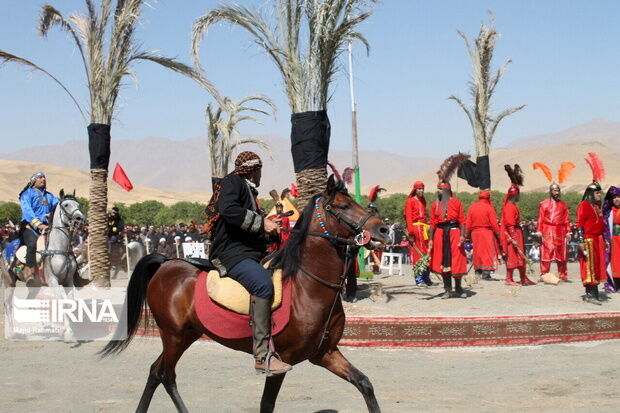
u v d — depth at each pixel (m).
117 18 16.61
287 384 8.71
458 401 7.61
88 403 7.80
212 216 6.58
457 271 13.10
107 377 9.20
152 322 12.16
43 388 8.56
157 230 35.22
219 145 26.42
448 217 13.13
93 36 16.69
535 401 7.52
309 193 13.23
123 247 23.02
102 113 16.88
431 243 13.32
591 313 11.43
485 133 19.94
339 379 8.98
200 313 6.54
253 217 6.29
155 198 156.38
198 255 25.69
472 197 69.38
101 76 16.83
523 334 10.95
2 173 178.75
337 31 13.16
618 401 7.38
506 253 15.55
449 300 13.07
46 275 11.62
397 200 67.81
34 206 12.24
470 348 10.81
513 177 15.81
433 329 10.82
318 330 6.28
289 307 6.27
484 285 15.41
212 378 9.07
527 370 9.15
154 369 6.89
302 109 13.34
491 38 19.56
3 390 8.45
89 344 11.74
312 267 6.34
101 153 16.86
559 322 11.12
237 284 6.44
